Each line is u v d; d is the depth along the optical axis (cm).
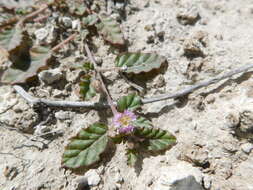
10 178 9
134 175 9
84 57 11
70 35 12
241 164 9
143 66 10
